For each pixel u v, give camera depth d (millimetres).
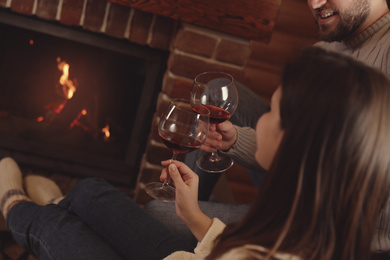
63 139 2080
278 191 634
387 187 660
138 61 1976
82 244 1052
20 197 1422
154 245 1088
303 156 606
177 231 1258
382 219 963
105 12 1785
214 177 1452
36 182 1719
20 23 1826
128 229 1124
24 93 2084
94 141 2115
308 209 626
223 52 1781
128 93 2090
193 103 1227
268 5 1686
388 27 1189
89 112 2115
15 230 1203
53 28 1845
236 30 1717
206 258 667
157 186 1222
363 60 1208
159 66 1921
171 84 1820
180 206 974
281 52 2559
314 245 630
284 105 643
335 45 1329
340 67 614
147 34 1819
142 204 1991
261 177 1481
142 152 2039
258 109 1573
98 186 1239
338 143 593
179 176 958
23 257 1586
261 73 2582
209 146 1308
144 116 1983
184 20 1694
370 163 606
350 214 621
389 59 1140
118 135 2146
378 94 600
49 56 2027
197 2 1667
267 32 1729
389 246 975
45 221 1141
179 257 922
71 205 1231
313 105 601
